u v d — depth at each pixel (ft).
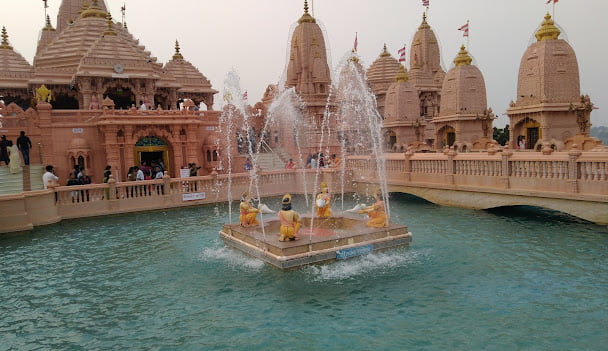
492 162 66.69
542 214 64.44
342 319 31.96
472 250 47.57
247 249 47.57
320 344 28.53
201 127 116.67
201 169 116.16
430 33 180.55
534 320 30.73
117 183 78.84
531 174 61.31
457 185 72.38
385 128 142.31
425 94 170.40
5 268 48.11
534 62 88.94
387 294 36.09
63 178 101.76
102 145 104.83
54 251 54.60
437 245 50.11
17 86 142.20
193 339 30.17
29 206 68.23
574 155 55.01
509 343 27.81
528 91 90.84
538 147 86.58
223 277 41.78
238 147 133.69
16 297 39.50
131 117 103.71
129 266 47.19
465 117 114.42
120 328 32.45
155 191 82.89
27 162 93.04
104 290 40.40
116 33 131.54
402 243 48.88
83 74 118.83
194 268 45.14
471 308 33.01
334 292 36.81
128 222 71.46
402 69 139.33
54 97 135.33
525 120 93.81
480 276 39.60
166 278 42.65
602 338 28.02
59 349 29.71
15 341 31.12
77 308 36.52
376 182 90.99
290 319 32.27
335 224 55.21
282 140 148.25
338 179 97.09
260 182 94.68
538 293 35.27
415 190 81.05
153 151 110.73
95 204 76.84
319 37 155.53
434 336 29.04
